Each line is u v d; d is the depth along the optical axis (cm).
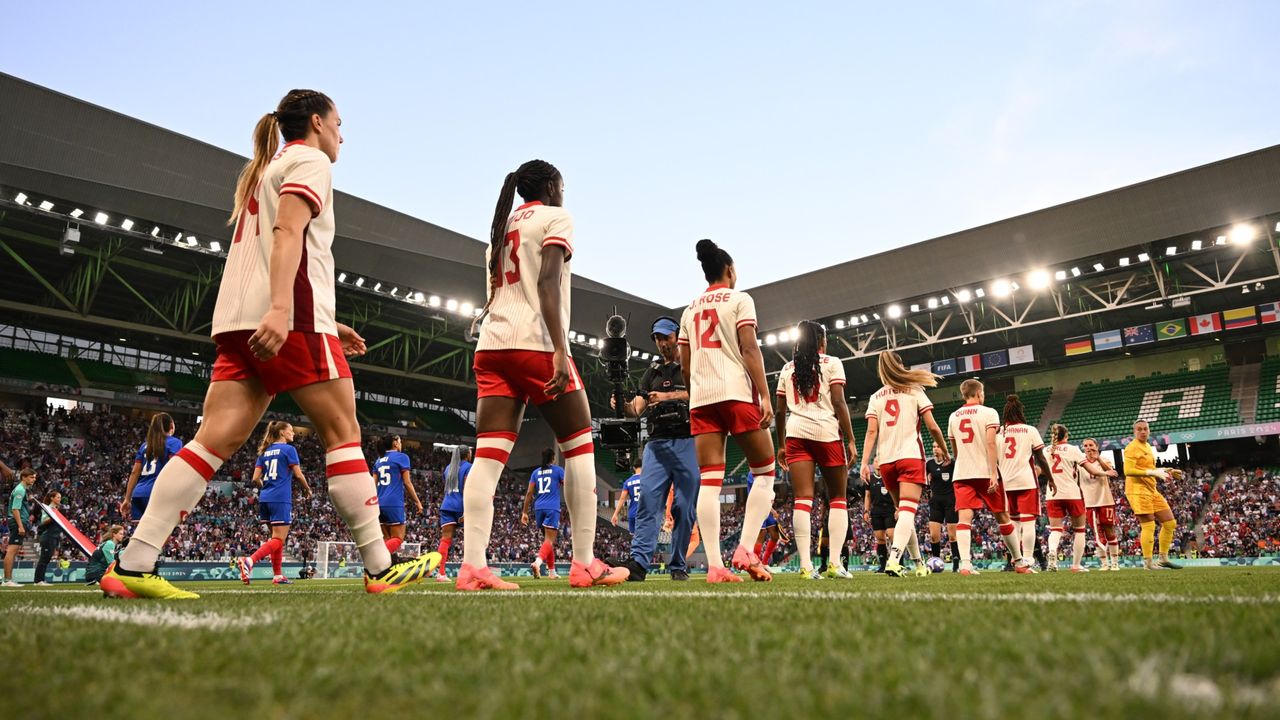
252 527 2706
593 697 83
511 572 2552
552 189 379
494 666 104
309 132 295
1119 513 2786
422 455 3859
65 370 3103
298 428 3425
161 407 3158
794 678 91
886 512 1094
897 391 657
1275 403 2838
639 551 602
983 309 3039
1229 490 2739
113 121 2228
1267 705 72
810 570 552
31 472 1059
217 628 150
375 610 193
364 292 2758
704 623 152
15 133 2106
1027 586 320
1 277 2800
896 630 134
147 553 266
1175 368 3259
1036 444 777
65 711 79
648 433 630
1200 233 2469
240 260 277
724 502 3697
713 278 495
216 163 2414
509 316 359
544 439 4228
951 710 72
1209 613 154
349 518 292
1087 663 96
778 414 593
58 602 247
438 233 3088
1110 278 2814
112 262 2553
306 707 81
